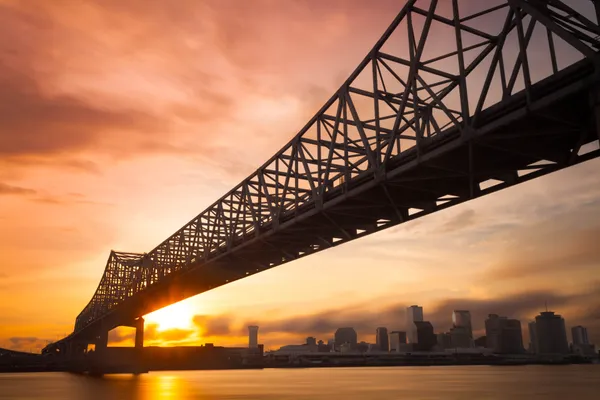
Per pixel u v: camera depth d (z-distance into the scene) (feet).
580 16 78.74
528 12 84.84
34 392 276.82
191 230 269.03
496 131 96.78
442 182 126.21
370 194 135.74
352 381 486.38
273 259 214.69
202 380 465.47
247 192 197.88
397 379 539.29
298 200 161.79
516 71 89.56
